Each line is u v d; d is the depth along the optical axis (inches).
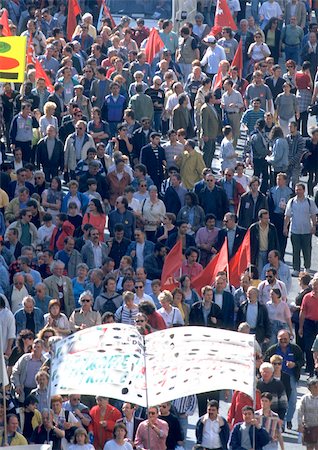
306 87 4375.0
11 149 4151.1
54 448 2534.5
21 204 3563.0
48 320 2925.7
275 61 4950.8
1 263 3181.6
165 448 2551.7
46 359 2699.3
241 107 4192.9
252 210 3558.1
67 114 4079.7
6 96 4138.8
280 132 3855.8
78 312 2950.3
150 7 5433.1
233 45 4781.0
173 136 3809.1
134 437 2586.1
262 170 3887.8
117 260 3353.8
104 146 3929.6
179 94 4215.1
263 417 2573.8
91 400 2709.2
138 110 4153.5
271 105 4318.4
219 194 3585.1
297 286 3521.2
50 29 5073.8
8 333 2925.7
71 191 3572.8
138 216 3513.8
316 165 3897.6
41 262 3245.6
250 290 3009.4
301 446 2790.4
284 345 2837.1
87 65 4286.4
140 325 2797.7
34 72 4271.7
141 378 2006.6
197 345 2010.3
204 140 4055.1
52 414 2522.1
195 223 3528.5
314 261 3693.4
